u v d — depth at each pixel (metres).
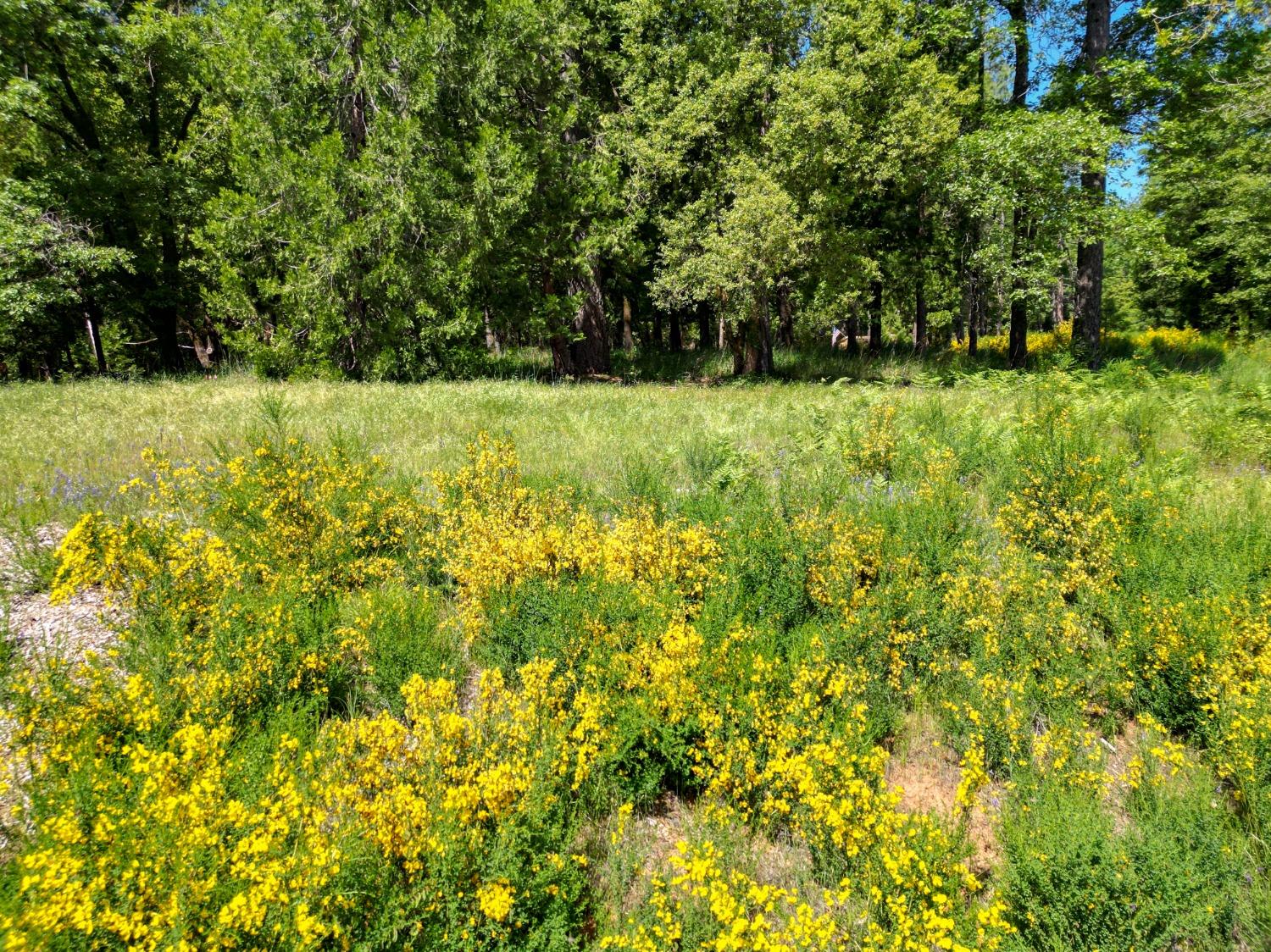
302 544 5.19
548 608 4.39
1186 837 2.85
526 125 17.97
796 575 4.82
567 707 3.96
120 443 8.18
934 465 6.84
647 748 3.55
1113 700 4.14
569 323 20.09
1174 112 15.78
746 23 17.30
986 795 3.62
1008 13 18.31
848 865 3.06
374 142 15.92
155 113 19.88
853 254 16.61
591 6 18.95
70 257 15.68
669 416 10.84
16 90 16.23
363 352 16.38
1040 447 6.46
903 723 3.98
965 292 22.62
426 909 2.62
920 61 16.78
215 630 3.92
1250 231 21.08
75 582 4.34
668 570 4.98
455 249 16.36
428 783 3.09
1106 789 3.34
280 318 17.44
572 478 6.83
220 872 2.55
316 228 15.45
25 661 4.05
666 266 18.05
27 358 28.88
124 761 3.13
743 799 3.51
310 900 2.48
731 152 17.08
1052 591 4.68
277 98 16.08
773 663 3.87
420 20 16.22
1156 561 4.73
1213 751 3.58
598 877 3.10
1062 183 14.84
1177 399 9.97
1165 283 26.34
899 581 4.61
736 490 6.59
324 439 8.45
